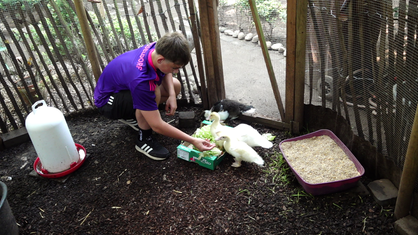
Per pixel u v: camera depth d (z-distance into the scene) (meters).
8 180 2.47
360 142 2.19
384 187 1.99
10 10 2.53
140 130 2.57
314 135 2.46
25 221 2.10
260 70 3.37
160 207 2.12
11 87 3.33
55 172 2.41
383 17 1.69
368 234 1.81
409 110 1.68
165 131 2.27
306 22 2.15
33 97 3.15
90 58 2.81
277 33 2.54
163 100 2.81
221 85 2.97
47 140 2.24
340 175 2.08
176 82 2.80
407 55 1.62
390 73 1.75
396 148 1.87
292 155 2.33
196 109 3.21
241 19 3.51
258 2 2.49
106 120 3.14
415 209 1.75
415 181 1.62
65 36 3.36
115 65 2.37
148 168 2.47
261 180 2.26
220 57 2.83
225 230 1.91
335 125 2.44
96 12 2.76
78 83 3.55
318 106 2.49
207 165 2.39
